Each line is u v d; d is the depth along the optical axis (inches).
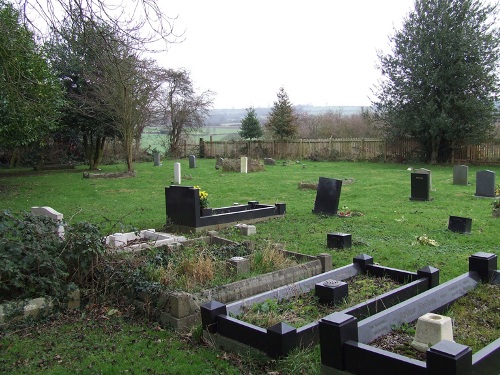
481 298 221.9
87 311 220.5
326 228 430.6
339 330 146.2
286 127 1588.3
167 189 428.5
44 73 653.9
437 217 475.5
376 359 139.3
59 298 220.7
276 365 162.7
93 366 167.6
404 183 795.4
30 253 220.1
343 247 348.5
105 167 1210.6
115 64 289.6
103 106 983.6
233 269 258.5
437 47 1164.5
